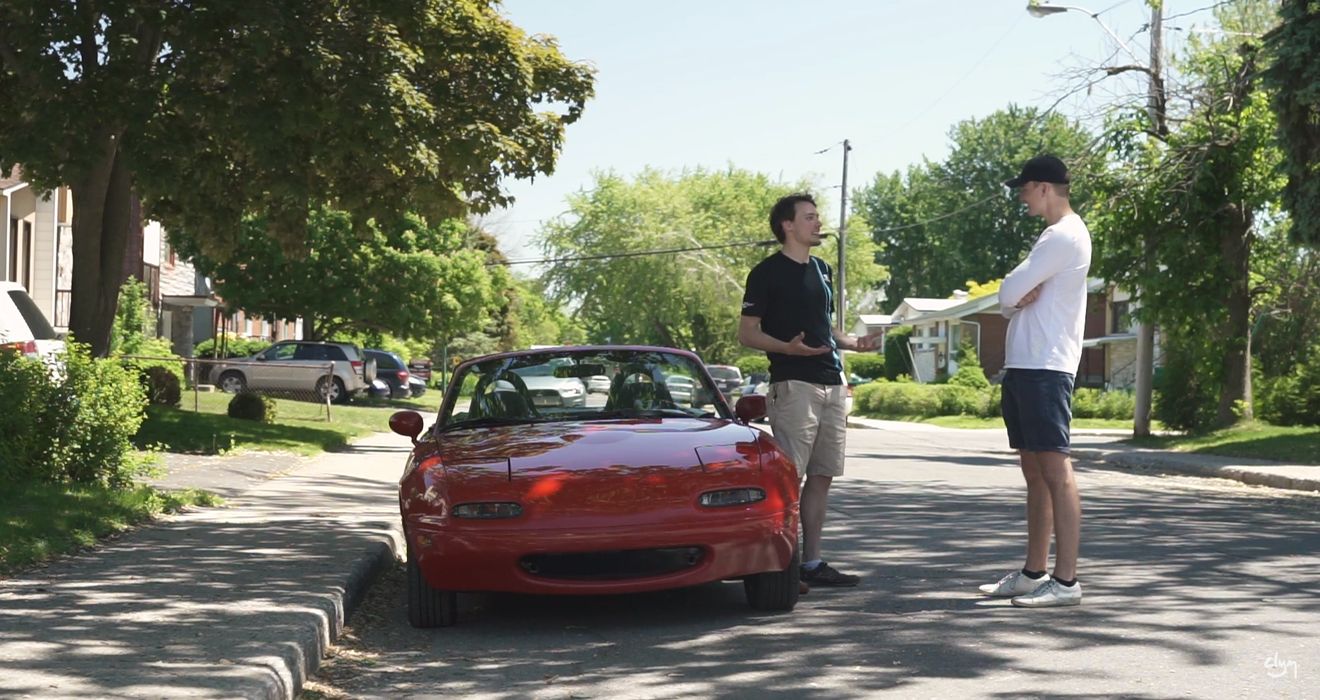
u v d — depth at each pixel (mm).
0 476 11133
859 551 10008
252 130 17109
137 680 5246
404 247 45406
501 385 8484
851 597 7809
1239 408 27844
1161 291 27469
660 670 6012
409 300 45125
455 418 8367
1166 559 9289
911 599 7664
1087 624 6762
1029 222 100250
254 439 21359
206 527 10508
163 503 11602
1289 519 12461
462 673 6102
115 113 16922
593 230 75875
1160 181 26938
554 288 76438
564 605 7871
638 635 6863
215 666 5496
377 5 18312
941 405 51188
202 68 17656
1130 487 17297
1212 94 27031
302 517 11359
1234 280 27234
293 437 22578
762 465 7227
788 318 8031
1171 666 5793
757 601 7352
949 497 15023
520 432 7855
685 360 8797
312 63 16859
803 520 8281
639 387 8531
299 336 70688
